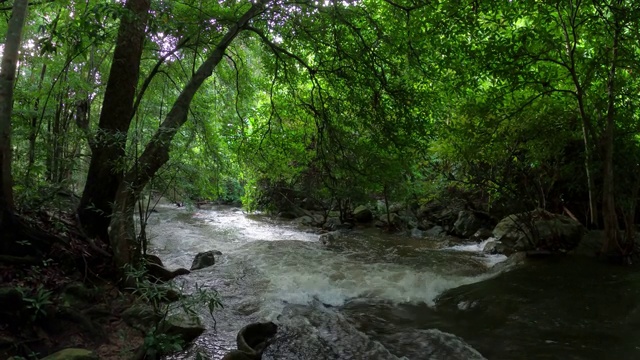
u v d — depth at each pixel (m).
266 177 15.19
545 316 5.62
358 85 8.27
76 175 10.78
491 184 11.44
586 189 10.39
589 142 9.29
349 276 7.90
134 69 6.95
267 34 9.01
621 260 8.06
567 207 11.37
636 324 5.23
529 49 9.06
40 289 4.03
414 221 15.24
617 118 8.78
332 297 6.68
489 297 6.45
